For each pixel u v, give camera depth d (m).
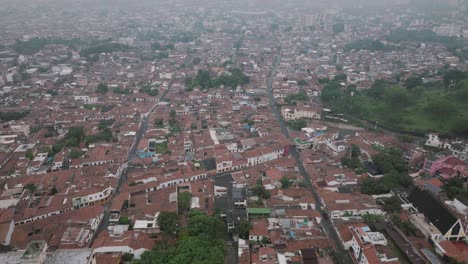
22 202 151.62
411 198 152.38
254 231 130.38
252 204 151.88
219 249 119.94
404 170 180.25
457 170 173.25
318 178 175.00
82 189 160.38
